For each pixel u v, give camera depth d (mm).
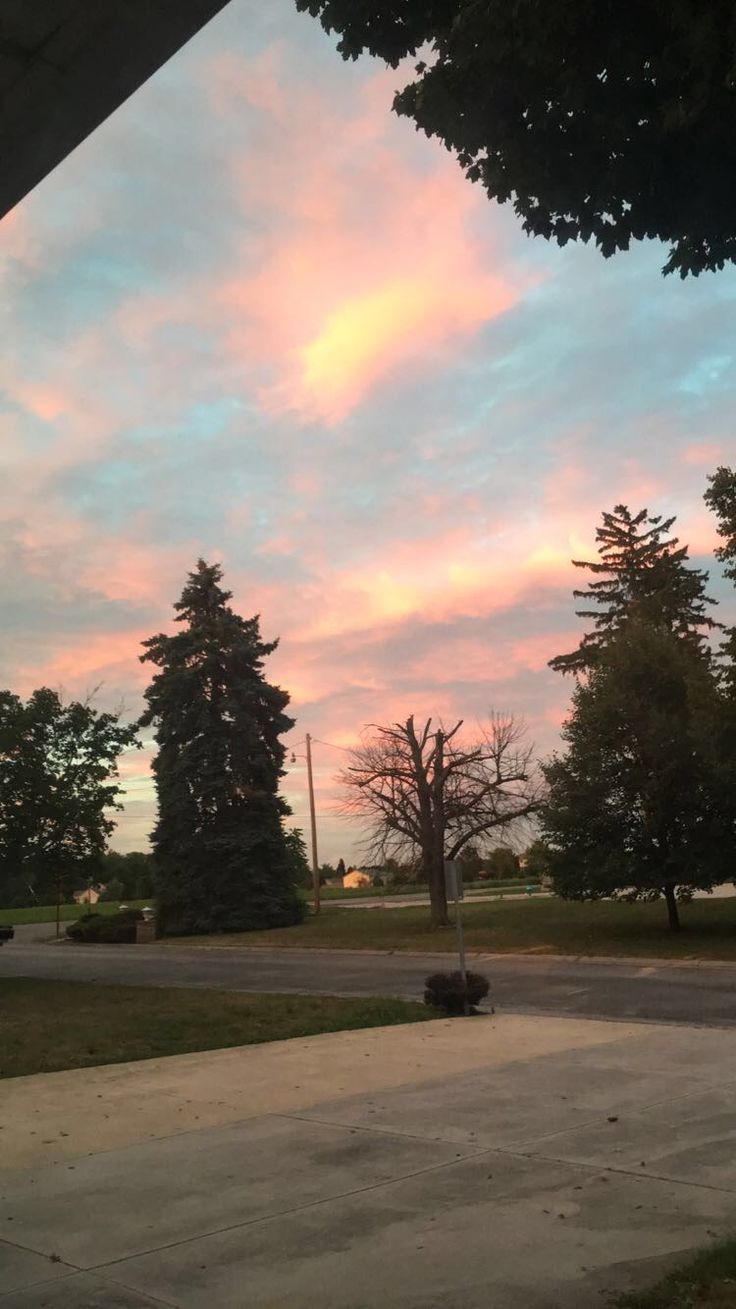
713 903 32938
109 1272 4812
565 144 4613
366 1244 5051
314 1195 5883
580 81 4242
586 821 25234
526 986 17969
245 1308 4348
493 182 4879
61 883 24312
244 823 40625
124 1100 8875
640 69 4191
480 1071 9625
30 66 5891
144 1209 5746
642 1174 6012
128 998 17484
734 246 4715
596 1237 4980
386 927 35062
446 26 4727
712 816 24359
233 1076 9891
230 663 42125
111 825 24125
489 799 34000
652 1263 4598
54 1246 5188
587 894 25562
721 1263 4340
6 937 44125
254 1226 5387
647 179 4574
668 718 24406
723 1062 9633
